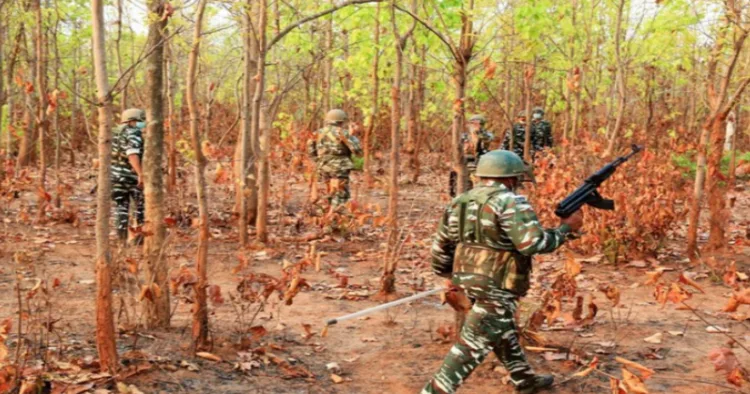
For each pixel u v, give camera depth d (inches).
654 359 210.5
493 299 161.6
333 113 406.6
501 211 159.2
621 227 335.9
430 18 305.6
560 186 337.7
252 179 403.9
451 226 169.5
